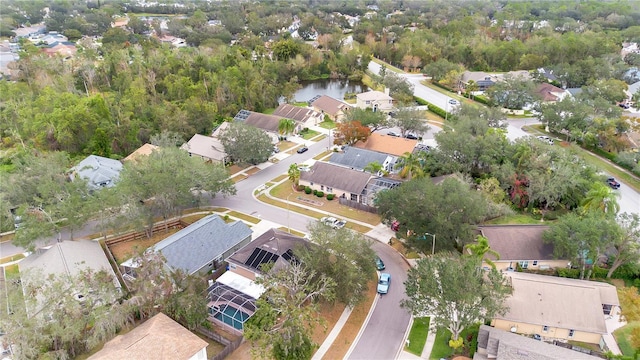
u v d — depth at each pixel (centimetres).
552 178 7125
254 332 4097
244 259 5416
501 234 5866
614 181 7994
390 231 6762
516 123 11450
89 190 7338
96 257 5738
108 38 19262
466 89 13875
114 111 10438
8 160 9062
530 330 4625
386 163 8581
